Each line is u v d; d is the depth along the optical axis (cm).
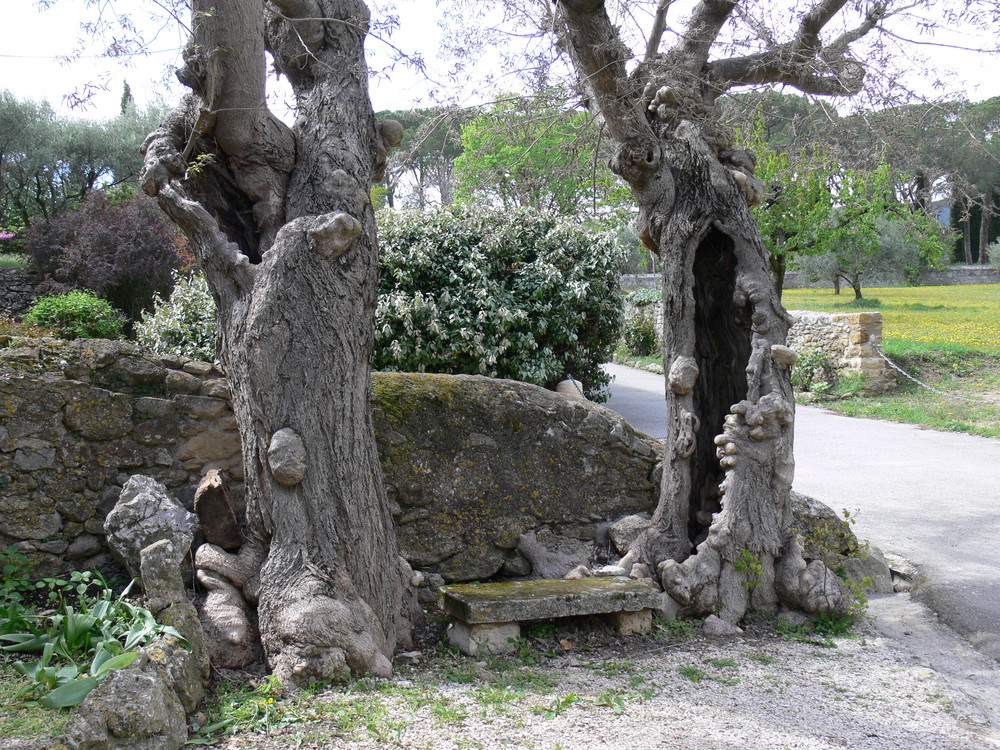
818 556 530
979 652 447
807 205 1538
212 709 329
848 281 2917
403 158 580
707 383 559
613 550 534
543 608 418
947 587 524
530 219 884
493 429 516
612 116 513
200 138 438
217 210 452
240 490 468
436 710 334
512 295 841
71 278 1678
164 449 455
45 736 275
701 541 525
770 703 363
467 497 505
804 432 1137
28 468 420
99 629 361
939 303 2492
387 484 482
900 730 340
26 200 2242
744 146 656
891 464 926
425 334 795
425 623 451
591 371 952
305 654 357
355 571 395
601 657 419
